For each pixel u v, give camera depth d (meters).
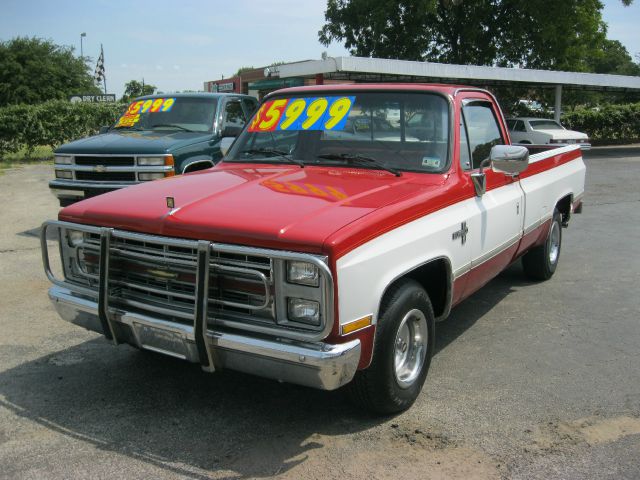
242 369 3.19
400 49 30.97
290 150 4.59
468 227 4.17
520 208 5.22
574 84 27.02
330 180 3.96
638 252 8.08
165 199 3.64
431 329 3.86
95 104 22.11
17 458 3.22
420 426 3.58
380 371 3.40
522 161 4.10
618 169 18.69
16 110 20.50
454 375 4.30
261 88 27.86
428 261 3.66
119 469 3.13
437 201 3.80
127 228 3.47
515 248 5.33
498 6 30.03
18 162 20.19
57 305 3.81
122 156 8.20
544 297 6.16
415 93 4.41
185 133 8.96
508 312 5.69
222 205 3.43
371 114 4.45
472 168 4.48
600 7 29.70
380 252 3.22
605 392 4.04
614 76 27.31
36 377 4.21
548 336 5.08
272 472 3.11
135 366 4.41
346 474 3.10
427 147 4.23
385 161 4.27
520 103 32.56
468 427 3.57
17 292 6.11
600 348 4.82
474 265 4.38
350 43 31.95
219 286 3.23
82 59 43.53
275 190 3.70
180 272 3.33
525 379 4.24
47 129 20.95
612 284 6.62
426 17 29.52
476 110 4.77
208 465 3.17
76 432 3.50
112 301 3.59
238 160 4.73
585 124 29.98
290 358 2.98
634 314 5.63
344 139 4.46
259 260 3.09
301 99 4.84
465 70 22.91
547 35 28.78
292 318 3.06
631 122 30.77
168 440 3.41
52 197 12.42
